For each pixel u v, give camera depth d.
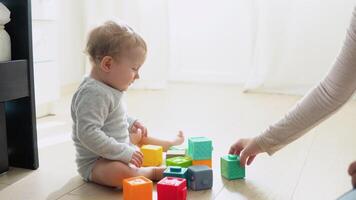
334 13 2.41
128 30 1.17
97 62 1.17
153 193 1.06
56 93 2.06
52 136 1.63
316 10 2.44
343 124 1.80
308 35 2.47
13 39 1.21
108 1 2.72
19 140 1.25
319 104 0.81
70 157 1.37
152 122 1.88
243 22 2.89
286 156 1.37
